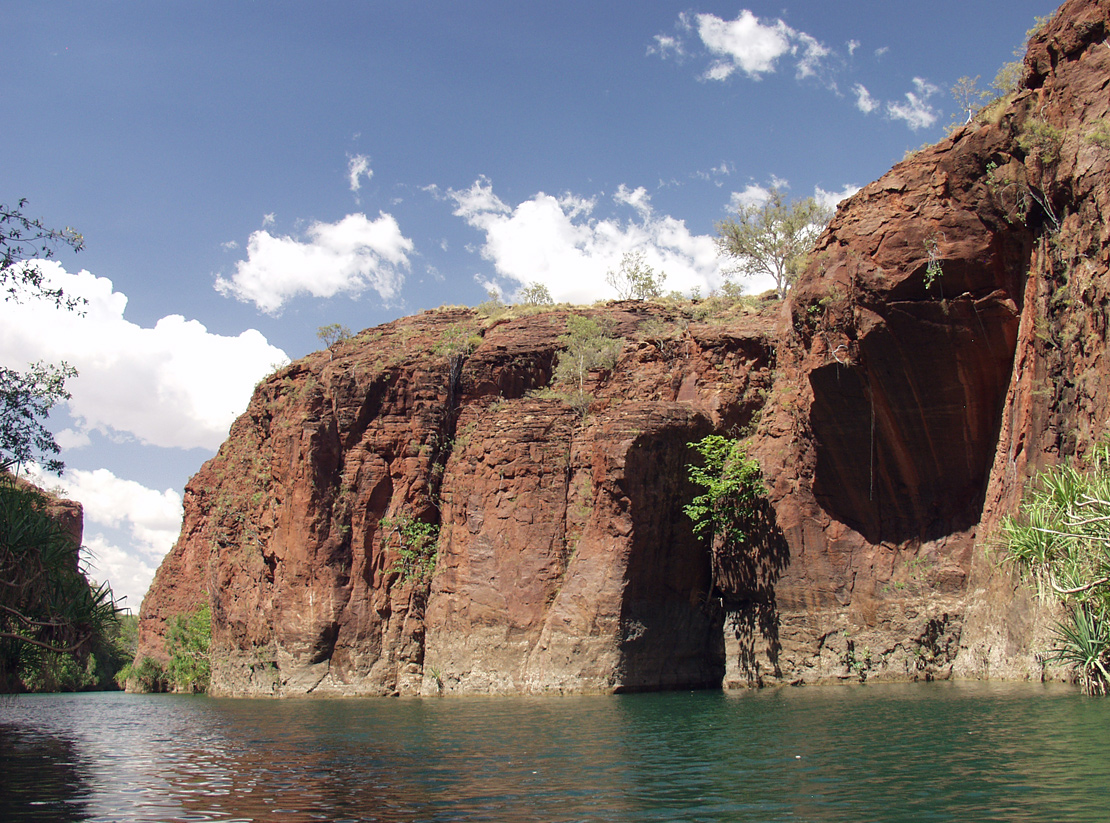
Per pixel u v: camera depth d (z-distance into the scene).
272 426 48.22
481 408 42.56
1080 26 21.08
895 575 28.77
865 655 28.47
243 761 16.48
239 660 49.28
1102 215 18.89
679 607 32.75
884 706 20.16
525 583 34.19
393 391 43.38
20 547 16.48
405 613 40.84
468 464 37.06
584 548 32.56
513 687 32.75
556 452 35.62
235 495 53.16
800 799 10.82
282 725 24.30
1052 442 21.81
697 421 33.03
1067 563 16.61
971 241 24.97
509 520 35.12
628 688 30.73
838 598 29.50
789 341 32.12
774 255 47.97
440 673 35.50
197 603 69.50
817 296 28.88
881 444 28.73
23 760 17.45
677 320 44.22
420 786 12.84
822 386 28.69
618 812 10.55
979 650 25.44
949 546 28.02
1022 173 23.16
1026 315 23.89
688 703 24.70
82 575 17.58
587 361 39.47
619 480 31.47
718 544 32.09
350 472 42.62
